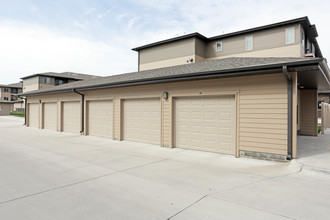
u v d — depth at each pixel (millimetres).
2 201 3738
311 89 12734
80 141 10703
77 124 13766
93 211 3354
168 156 7281
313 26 17625
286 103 6207
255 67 6176
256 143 6691
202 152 7859
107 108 11742
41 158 7086
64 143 10125
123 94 10688
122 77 12516
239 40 19406
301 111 13008
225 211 3303
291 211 3275
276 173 5207
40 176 5172
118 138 10867
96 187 4422
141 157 7156
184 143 8539
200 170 5598
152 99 9625
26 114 19453
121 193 4090
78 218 3133
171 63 21250
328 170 5168
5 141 10883
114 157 7180
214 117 7738
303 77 7906
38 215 3221
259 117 6645
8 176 5184
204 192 4094
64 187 4430
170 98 8789
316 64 5445
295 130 6133
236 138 7051
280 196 3848
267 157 6492
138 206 3521
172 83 8750
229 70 6668
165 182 4695
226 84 7312
